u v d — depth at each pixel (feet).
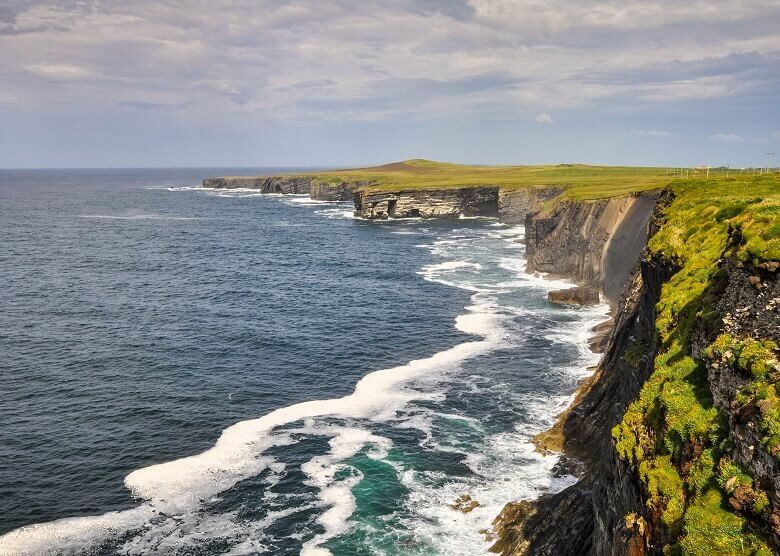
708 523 45.24
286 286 278.05
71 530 96.58
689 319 70.69
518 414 133.80
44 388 153.07
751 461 45.39
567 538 81.66
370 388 151.94
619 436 64.64
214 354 179.83
